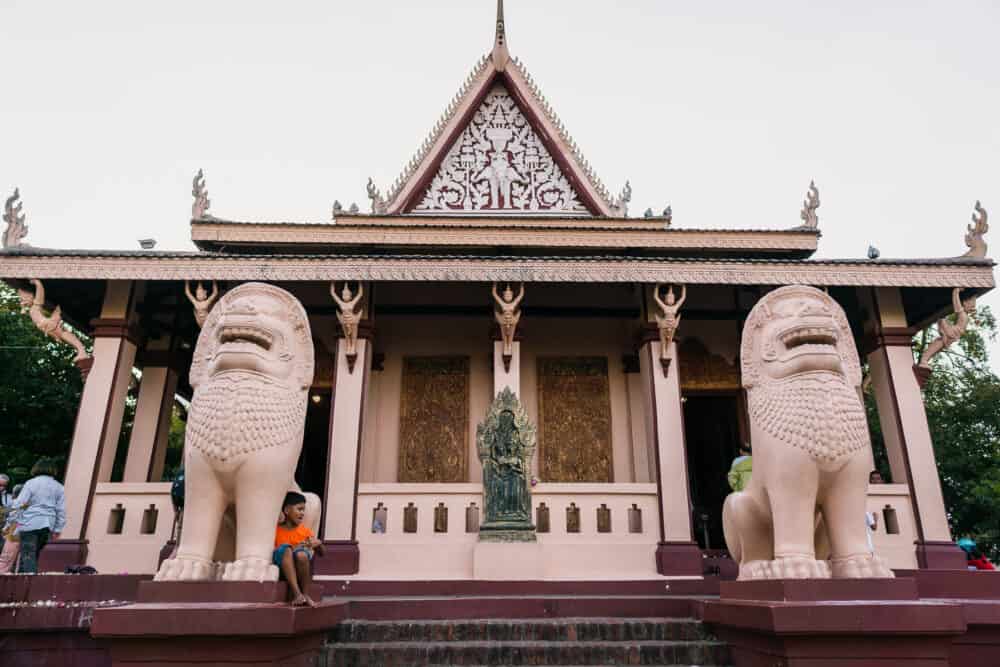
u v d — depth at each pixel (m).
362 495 9.25
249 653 4.19
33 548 7.62
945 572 6.59
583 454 12.42
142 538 9.10
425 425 12.55
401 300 12.72
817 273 10.05
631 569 9.09
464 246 12.31
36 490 7.76
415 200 13.93
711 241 12.46
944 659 4.24
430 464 12.31
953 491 18.72
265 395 4.96
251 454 4.81
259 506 4.82
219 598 4.40
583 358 13.03
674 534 9.23
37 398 16.36
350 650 5.38
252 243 12.28
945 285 10.02
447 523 9.12
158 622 4.12
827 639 4.27
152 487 9.34
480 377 12.84
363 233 12.23
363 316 10.38
